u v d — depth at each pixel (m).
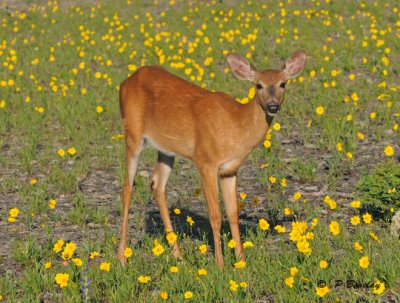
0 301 9.34
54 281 9.89
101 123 19.28
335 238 10.84
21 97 22.27
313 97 20.78
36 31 31.67
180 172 15.64
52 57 25.78
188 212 13.21
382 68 22.53
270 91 10.02
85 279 8.93
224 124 10.19
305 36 27.58
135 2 36.38
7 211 13.54
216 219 10.20
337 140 16.55
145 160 16.50
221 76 23.19
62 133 18.91
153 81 11.34
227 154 10.22
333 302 8.76
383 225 11.54
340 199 13.25
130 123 11.38
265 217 12.69
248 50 26.61
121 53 27.31
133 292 9.22
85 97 21.72
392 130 17.38
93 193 14.61
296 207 12.70
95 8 35.91
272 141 17.12
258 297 9.08
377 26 28.27
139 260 10.44
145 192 14.33
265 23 30.08
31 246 11.11
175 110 10.75
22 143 18.22
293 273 8.72
